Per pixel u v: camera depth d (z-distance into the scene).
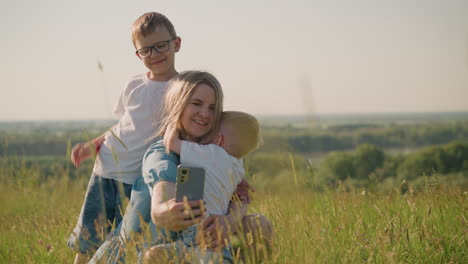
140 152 2.93
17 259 2.82
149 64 3.11
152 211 2.18
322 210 2.80
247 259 2.13
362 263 2.47
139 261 2.18
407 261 2.50
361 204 3.20
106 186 2.99
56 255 2.80
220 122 2.68
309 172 2.71
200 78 2.64
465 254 2.58
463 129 104.81
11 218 4.12
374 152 36.94
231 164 2.49
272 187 2.91
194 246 2.31
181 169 2.25
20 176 5.83
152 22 3.09
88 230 2.89
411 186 3.11
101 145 3.03
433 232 2.67
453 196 3.22
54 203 5.01
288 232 2.39
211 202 2.38
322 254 2.15
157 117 2.96
